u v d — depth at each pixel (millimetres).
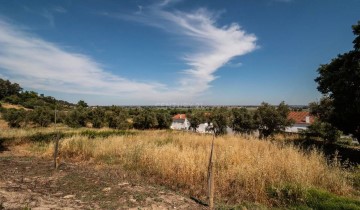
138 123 56594
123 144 15758
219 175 8977
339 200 6930
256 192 7543
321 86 20406
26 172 10422
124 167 11656
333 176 8539
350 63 17156
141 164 11555
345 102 17172
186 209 6645
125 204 6816
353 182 8656
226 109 46531
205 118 55500
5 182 8555
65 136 22156
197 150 12633
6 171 10438
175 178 9312
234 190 8008
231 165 9641
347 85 16656
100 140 17266
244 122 39125
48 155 15461
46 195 7316
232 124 42281
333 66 18906
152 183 9180
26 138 22047
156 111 63594
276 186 7773
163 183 9203
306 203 7035
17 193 7266
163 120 59688
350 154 17781
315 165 9062
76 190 8000
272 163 8906
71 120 50719
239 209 6719
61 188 8188
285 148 11836
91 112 53219
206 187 8438
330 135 27031
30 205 6289
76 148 15539
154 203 6980
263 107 36250
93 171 10953
